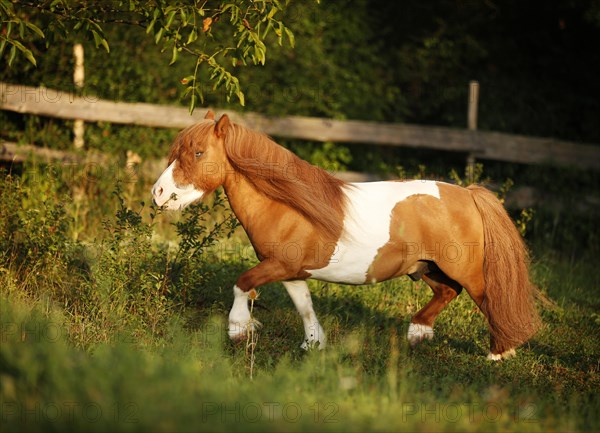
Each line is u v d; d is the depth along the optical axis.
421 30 17.38
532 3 17.27
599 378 7.58
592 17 15.41
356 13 16.09
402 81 16.91
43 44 14.18
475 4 17.45
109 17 14.11
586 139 16.56
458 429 5.44
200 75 14.54
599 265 13.23
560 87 17.11
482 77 17.12
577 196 14.11
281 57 15.08
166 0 7.90
